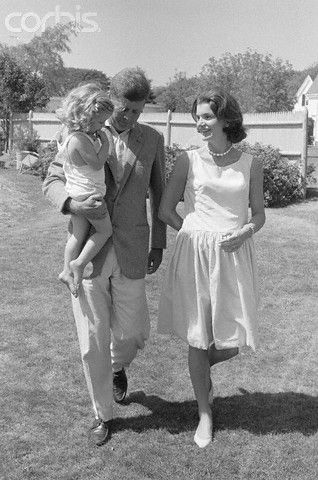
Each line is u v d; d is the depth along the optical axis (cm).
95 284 391
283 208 1459
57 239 1023
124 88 381
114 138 401
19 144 2556
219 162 394
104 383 400
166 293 406
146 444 396
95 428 402
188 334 394
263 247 994
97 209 370
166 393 475
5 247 977
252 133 1733
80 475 364
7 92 3391
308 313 692
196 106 397
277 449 392
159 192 427
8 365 515
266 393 481
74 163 371
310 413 445
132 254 400
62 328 607
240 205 392
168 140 1980
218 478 362
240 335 393
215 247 387
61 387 476
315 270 871
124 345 420
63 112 370
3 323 617
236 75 5097
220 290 388
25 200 1558
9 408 438
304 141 1603
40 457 380
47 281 772
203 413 406
